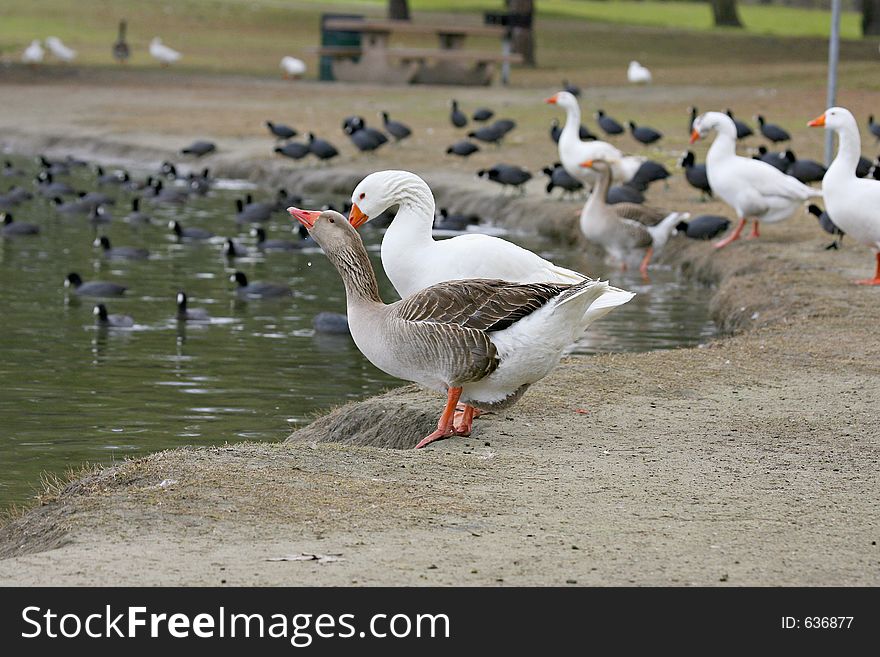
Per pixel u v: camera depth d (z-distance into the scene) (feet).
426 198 37.93
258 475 28.71
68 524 25.94
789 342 45.96
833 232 66.33
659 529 25.71
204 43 206.49
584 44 209.97
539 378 32.30
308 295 64.03
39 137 123.54
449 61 161.07
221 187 102.58
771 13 293.43
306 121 126.52
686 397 38.04
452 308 31.19
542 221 81.71
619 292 32.65
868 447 32.86
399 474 29.27
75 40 201.46
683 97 140.87
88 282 64.44
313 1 267.80
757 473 30.30
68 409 43.14
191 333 55.31
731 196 68.95
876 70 157.48
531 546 24.39
